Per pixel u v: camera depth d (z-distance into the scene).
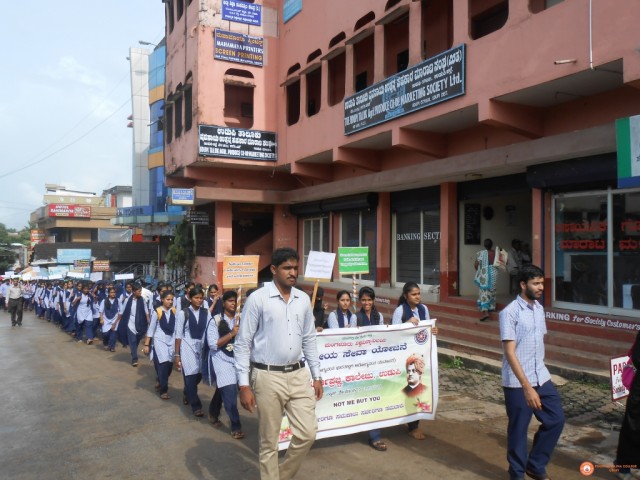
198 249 21.64
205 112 16.66
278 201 18.77
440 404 6.82
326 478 4.50
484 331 9.91
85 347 12.99
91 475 4.69
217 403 6.12
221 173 18.28
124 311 10.73
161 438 5.67
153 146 33.19
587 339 8.19
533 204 9.81
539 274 4.17
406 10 11.07
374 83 12.12
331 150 14.23
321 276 7.11
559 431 4.17
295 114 17.86
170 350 7.41
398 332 5.50
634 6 6.69
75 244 33.75
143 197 34.41
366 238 15.75
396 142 11.41
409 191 13.99
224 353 5.73
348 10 13.55
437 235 13.12
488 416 6.25
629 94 8.12
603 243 8.79
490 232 12.73
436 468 4.68
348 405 5.21
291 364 3.97
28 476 4.69
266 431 3.88
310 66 15.20
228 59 16.98
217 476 4.64
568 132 8.79
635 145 6.72
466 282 12.40
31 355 11.78
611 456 4.87
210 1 16.78
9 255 50.50
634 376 4.48
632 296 8.34
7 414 6.72
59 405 7.10
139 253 33.62
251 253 20.64
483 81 9.05
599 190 8.82
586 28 7.32
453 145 11.82
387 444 5.33
